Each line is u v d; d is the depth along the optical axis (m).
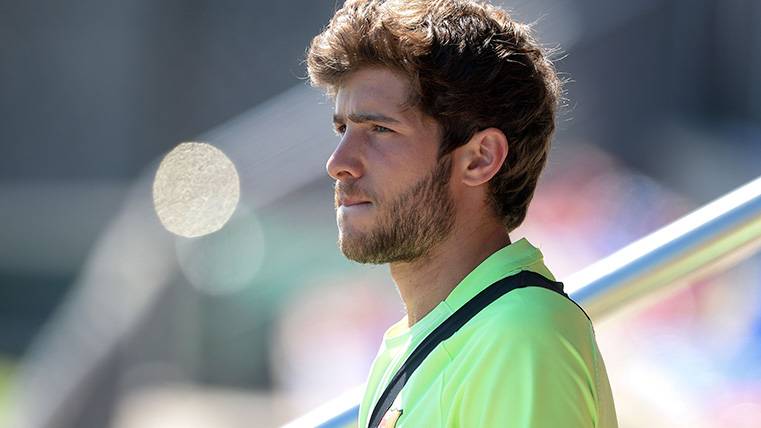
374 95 6.18
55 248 44.47
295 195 29.38
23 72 49.19
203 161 29.59
